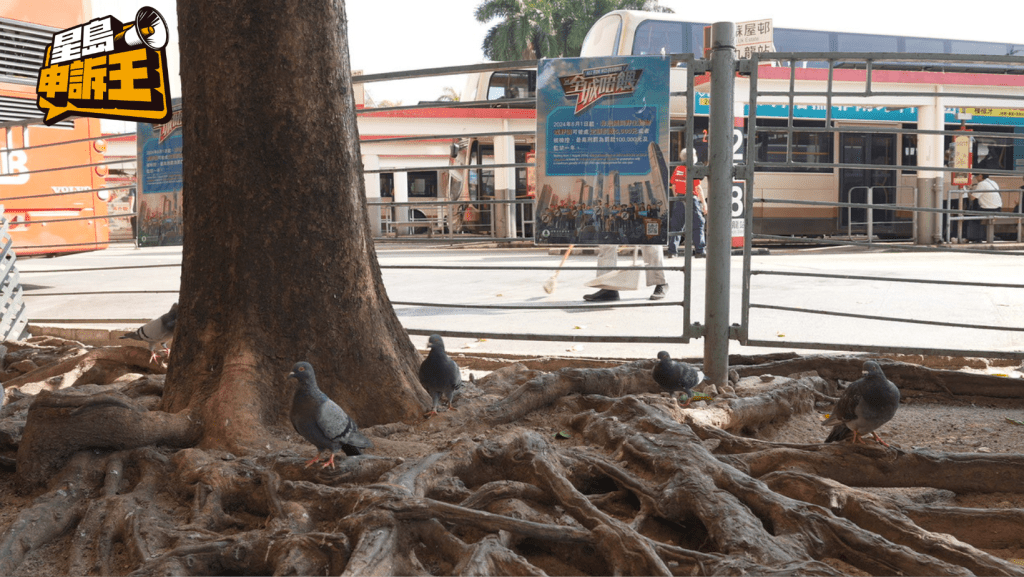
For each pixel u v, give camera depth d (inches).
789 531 118.1
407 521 116.7
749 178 221.3
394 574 107.0
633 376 213.2
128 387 220.5
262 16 175.5
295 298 180.2
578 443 170.9
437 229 1113.4
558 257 767.1
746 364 256.7
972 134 223.1
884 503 128.3
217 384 178.2
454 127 924.6
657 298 420.2
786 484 136.2
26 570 120.2
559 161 226.1
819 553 114.8
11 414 199.2
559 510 133.3
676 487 128.6
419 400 185.9
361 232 191.0
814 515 119.0
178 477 144.9
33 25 484.7
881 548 111.1
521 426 183.0
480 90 923.4
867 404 150.4
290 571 105.6
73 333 347.3
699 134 715.4
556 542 118.9
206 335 183.6
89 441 151.2
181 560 110.6
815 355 254.2
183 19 182.4
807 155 801.6
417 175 1147.9
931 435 190.1
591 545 116.4
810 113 777.6
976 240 879.1
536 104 226.4
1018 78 813.2
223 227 182.1
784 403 200.5
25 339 343.3
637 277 407.8
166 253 1023.0
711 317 223.6
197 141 183.8
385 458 144.5
